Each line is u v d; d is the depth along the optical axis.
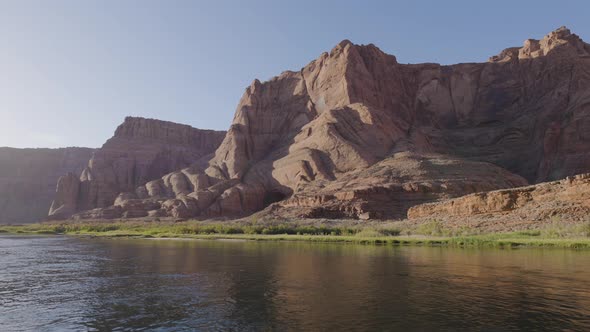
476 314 14.23
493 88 166.75
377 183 96.44
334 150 118.88
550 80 148.12
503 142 145.75
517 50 173.12
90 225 107.25
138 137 197.00
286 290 19.08
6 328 14.07
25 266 30.14
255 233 72.19
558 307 14.98
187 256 35.06
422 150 122.88
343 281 21.02
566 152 120.44
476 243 41.53
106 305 17.03
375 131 122.12
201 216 118.88
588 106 123.00
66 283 22.42
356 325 13.31
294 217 91.38
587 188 47.22
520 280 20.19
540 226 46.59
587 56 143.25
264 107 160.88
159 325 14.06
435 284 19.66
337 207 90.69
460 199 60.72
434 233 53.88
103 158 180.62
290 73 167.62
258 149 151.12
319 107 148.62
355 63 148.50
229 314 15.12
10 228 115.56
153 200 135.62
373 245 44.72
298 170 120.19
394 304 15.84
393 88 163.25
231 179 133.75
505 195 55.09
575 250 33.44
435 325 13.12
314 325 13.45
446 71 177.38
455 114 169.12
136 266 28.97
